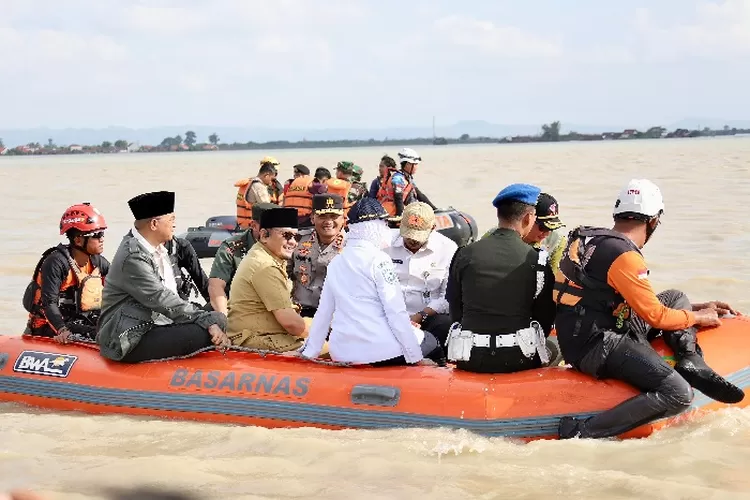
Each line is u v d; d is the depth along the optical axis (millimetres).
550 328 5543
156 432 5504
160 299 5941
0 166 96250
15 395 6328
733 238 13414
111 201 27062
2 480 4637
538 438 5082
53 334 6777
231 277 7082
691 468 4609
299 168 14672
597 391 5090
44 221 19641
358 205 5773
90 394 6051
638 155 65938
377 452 4945
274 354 5918
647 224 5203
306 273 6793
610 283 5000
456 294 5434
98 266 6812
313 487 4496
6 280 11352
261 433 5340
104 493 4438
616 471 4586
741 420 5184
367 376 5520
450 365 5695
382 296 5562
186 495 4406
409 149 12250
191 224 18500
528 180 32812
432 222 6336
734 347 5348
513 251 5273
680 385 4910
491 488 4434
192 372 5898
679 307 5332
